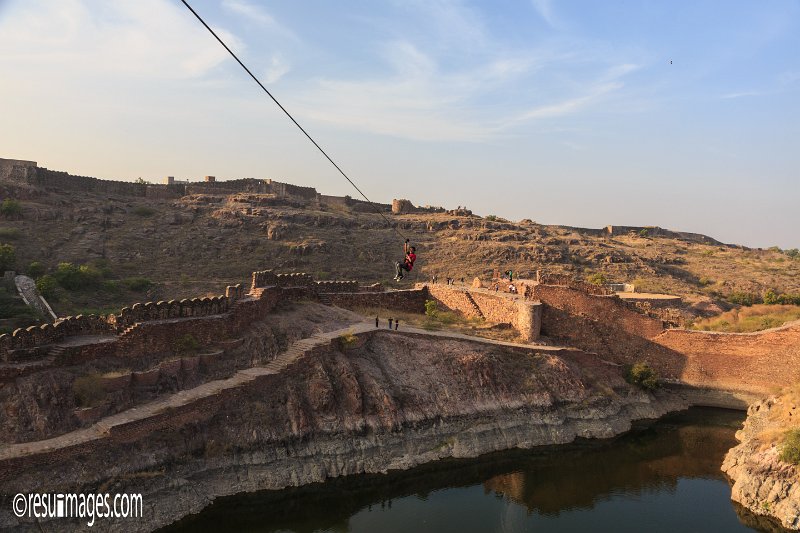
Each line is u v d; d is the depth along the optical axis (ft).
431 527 113.70
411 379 153.58
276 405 131.13
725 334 201.05
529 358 175.22
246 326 153.38
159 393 124.06
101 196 368.27
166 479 108.88
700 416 187.83
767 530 118.21
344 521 114.73
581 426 162.40
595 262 414.21
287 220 383.86
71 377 116.57
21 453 98.78
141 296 260.01
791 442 125.80
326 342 148.56
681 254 499.92
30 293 232.73
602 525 117.91
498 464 142.92
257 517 112.16
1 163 333.42
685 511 125.08
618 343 206.18
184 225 355.77
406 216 483.92
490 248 401.90
